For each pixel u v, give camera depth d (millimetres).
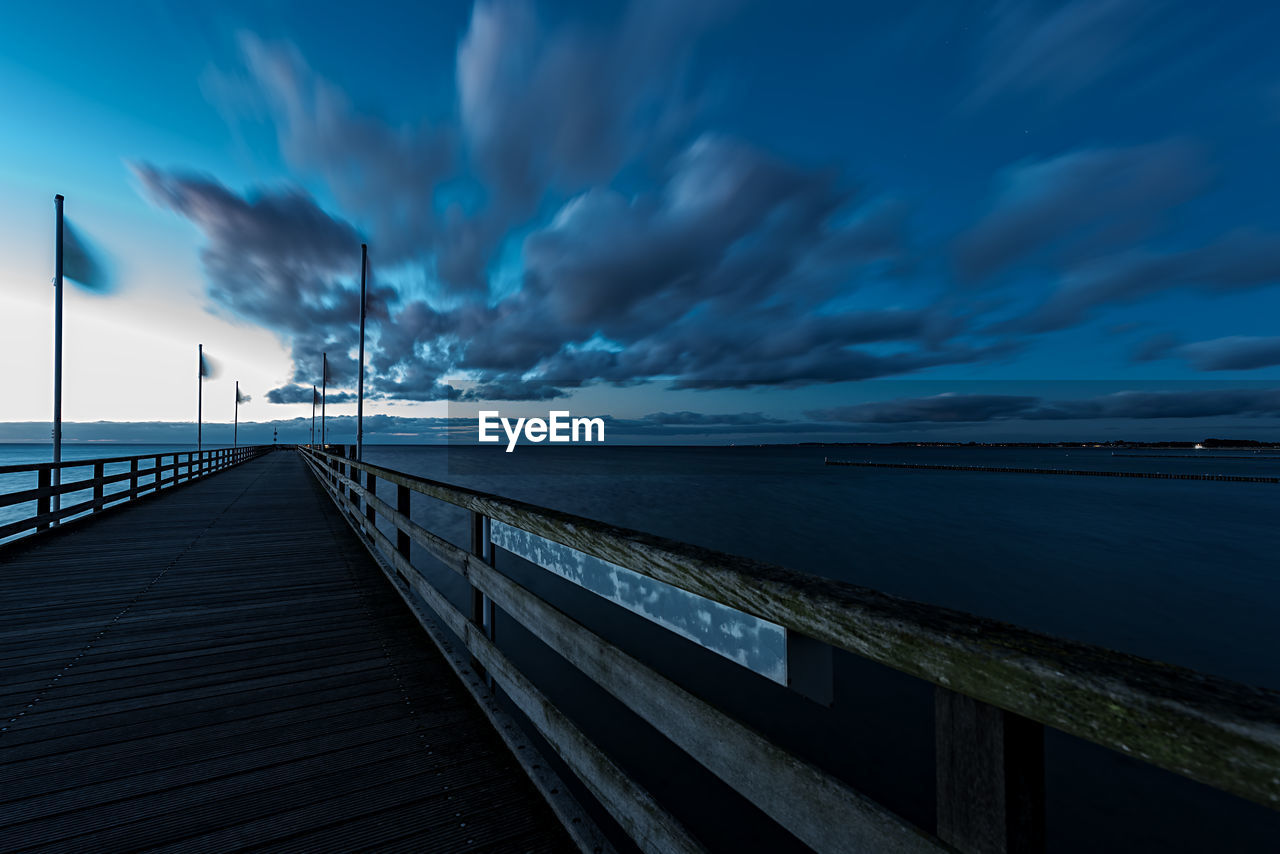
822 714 7578
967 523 30562
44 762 2186
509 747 2197
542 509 1905
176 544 6641
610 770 1431
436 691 2838
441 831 1816
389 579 4691
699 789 5473
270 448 57125
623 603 1398
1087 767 6727
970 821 662
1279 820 5734
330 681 2947
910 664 710
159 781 2068
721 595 1026
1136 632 13156
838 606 798
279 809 1917
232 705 2676
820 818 850
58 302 10258
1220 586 17656
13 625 3809
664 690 1237
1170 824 5738
